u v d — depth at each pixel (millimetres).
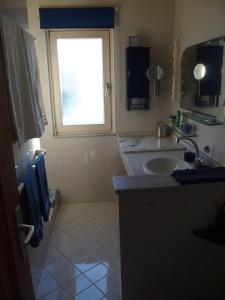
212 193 1464
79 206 3254
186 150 2479
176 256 1574
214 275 1640
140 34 2838
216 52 1830
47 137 3074
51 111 3018
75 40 2908
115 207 3215
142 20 2805
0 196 815
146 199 1444
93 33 2883
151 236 1519
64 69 2990
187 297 1681
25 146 2031
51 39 2877
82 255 2395
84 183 3264
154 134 3113
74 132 3174
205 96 2033
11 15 1792
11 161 903
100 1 2742
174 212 1482
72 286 2051
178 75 2701
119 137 3047
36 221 1969
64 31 2861
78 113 3141
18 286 916
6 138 866
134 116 3066
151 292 1642
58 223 2896
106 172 3238
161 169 2230
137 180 1493
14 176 923
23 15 2066
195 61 2215
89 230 2766
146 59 2812
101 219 2965
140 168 2080
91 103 3113
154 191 1422
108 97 3084
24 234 993
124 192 1400
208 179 1434
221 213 1486
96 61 2980
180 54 2623
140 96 2910
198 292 1675
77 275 2158
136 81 2865
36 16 2750
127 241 1521
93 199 3320
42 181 2309
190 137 2291
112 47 2908
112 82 3027
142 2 2760
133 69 2832
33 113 1967
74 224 2877
